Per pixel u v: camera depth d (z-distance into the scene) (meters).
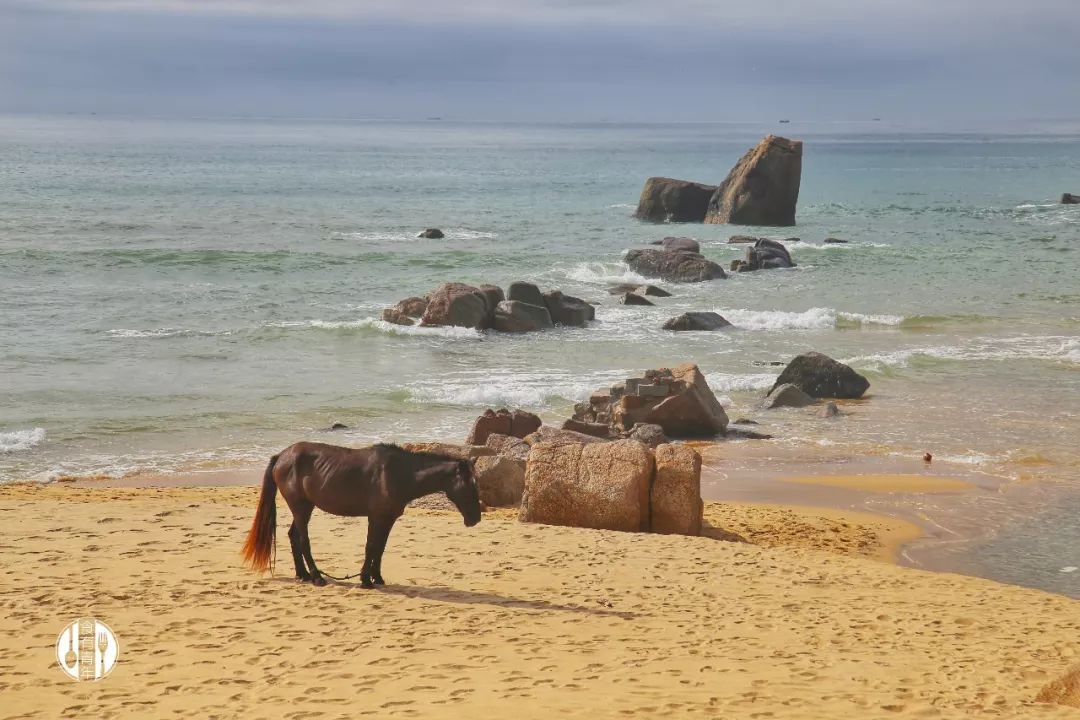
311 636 9.90
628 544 14.89
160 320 38.53
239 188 98.56
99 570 12.11
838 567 14.45
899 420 26.86
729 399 28.86
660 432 23.52
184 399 28.03
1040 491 20.67
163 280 46.94
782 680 8.93
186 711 7.76
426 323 37.59
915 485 21.11
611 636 10.31
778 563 14.31
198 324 38.00
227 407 27.34
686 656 9.65
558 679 8.70
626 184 114.62
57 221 66.38
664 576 13.16
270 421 26.17
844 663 9.64
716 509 19.03
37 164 127.81
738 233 69.12
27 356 32.38
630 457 16.66
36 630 9.75
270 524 11.96
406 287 46.94
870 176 142.38
